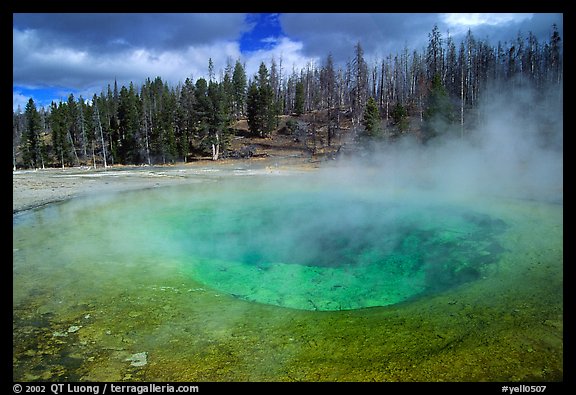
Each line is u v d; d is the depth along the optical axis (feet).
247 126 152.35
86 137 152.87
